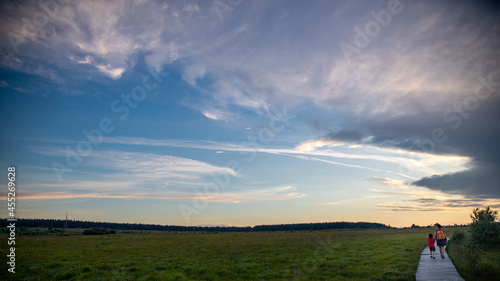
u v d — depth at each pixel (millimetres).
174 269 20297
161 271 19531
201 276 17984
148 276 17719
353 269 18453
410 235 53625
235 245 38031
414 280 14086
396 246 31484
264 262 23016
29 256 26219
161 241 45719
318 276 17031
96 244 39156
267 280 16797
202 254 28484
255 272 19016
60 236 59469
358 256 24672
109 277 17672
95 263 22719
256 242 43062
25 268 20328
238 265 21609
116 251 30781
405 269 17094
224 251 30938
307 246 35375
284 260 23766
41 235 62156
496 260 17219
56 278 17719
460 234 29422
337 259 23422
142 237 57469
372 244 35344
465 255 15961
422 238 43062
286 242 42594
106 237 56906
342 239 47312
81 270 19594
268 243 40969
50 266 21281
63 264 22031
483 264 16000
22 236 55000
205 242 43594
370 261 21219
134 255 27750
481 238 22734
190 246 36875
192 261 23875
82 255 27234
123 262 23266
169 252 30219
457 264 17141
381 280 15047
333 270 18844
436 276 14664
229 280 16938
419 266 17641
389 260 21203
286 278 17031
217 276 17734
